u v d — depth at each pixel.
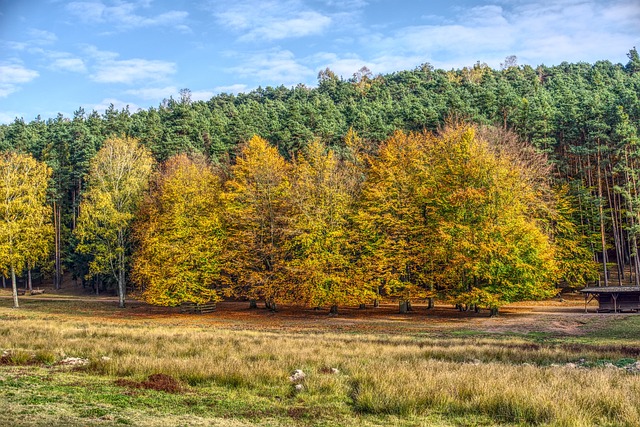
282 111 122.62
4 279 91.00
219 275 53.53
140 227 58.50
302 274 47.78
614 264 66.31
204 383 15.55
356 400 13.45
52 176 87.62
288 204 51.16
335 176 50.84
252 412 12.45
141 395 13.70
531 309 51.75
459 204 46.28
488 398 12.86
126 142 64.56
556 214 59.25
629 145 61.44
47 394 13.23
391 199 50.12
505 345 26.77
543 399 12.32
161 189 60.56
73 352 21.05
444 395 13.27
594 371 16.25
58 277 85.38
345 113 107.12
